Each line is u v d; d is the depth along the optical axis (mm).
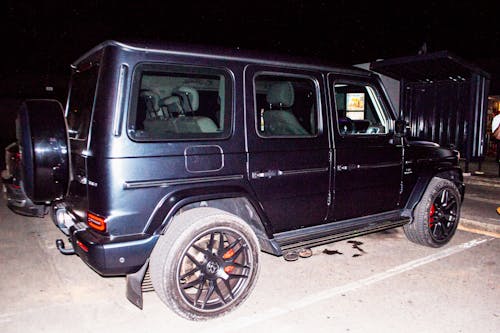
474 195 7836
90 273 4156
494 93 12797
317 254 4723
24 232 5578
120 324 3180
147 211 2936
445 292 3730
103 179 2816
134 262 2926
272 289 3793
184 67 3107
